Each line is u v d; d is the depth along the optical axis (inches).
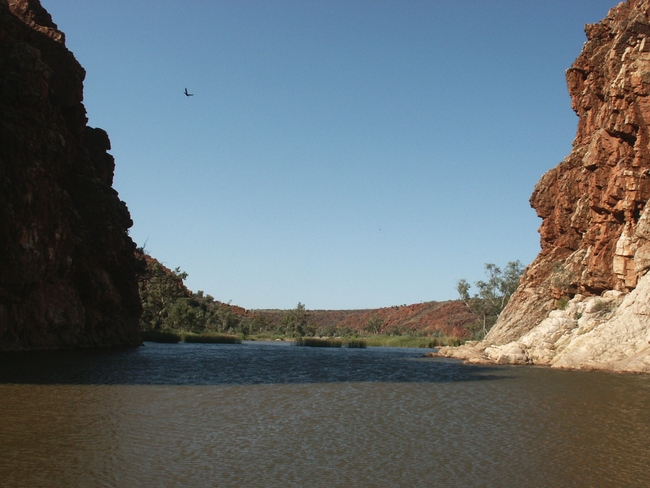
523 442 667.4
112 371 1348.4
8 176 1819.6
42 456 570.6
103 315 2554.1
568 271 2223.2
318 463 572.7
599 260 1988.2
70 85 2522.1
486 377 1384.1
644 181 1800.0
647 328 1568.7
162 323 4451.3
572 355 1662.2
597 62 2410.2
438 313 7672.2
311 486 500.7
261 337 4766.2
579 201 2295.8
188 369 1501.0
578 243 2529.5
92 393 973.2
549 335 1903.3
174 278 4992.6
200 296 6998.0
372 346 3821.4
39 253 1916.8
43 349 2020.2
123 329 2746.1
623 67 1843.0
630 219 1854.1
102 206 2613.2
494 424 772.6
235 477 521.3
